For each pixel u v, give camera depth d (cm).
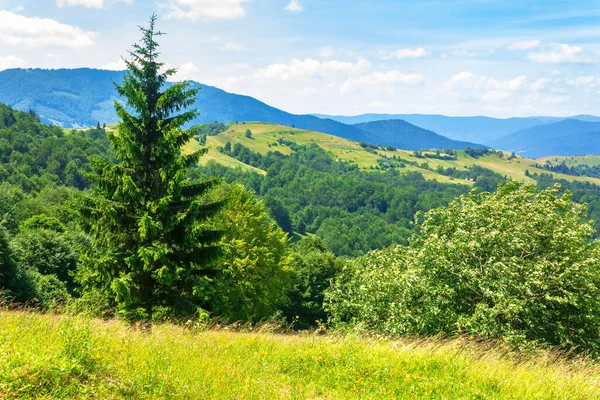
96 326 939
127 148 1703
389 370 895
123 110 1734
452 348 1071
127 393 634
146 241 1739
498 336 1352
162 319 1672
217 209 1798
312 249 7444
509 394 826
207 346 977
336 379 841
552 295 1477
